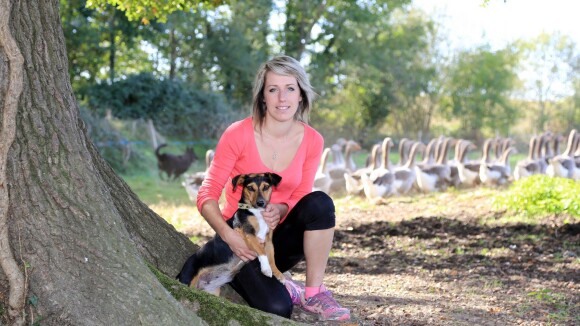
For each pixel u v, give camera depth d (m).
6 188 3.33
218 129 29.72
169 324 3.37
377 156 15.37
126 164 22.47
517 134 45.31
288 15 36.69
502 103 43.25
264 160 4.27
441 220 10.24
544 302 5.78
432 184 14.83
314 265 4.31
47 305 3.29
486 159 16.17
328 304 4.35
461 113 42.19
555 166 15.10
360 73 37.69
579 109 46.06
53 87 3.63
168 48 35.44
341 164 17.06
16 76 3.41
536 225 9.36
